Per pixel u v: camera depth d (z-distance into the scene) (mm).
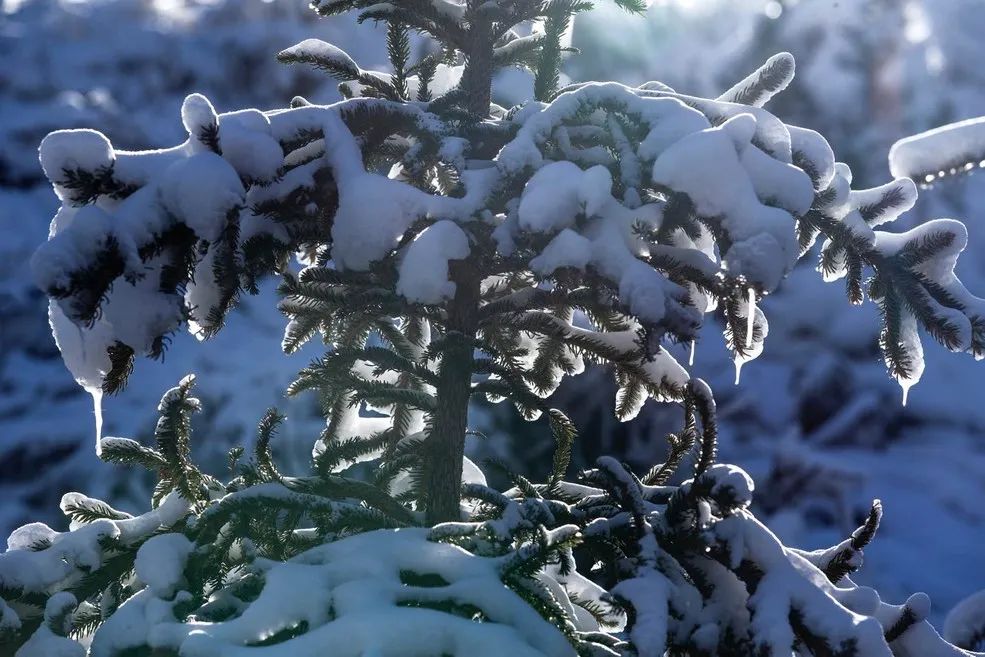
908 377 1915
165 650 1516
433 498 1887
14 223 9953
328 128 1699
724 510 1683
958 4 11867
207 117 1542
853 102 10734
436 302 1602
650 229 1646
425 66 1995
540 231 1554
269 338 8445
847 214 1881
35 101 11492
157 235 1511
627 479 1708
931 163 1973
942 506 8750
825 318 10234
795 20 10562
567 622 1648
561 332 1900
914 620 1828
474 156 1881
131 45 12344
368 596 1527
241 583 1672
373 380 1990
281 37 12328
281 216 1687
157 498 1873
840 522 8609
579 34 10188
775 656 1535
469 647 1455
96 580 1778
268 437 1794
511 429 6883
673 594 1572
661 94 1878
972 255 11305
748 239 1563
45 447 7793
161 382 8070
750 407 9562
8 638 1722
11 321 9188
